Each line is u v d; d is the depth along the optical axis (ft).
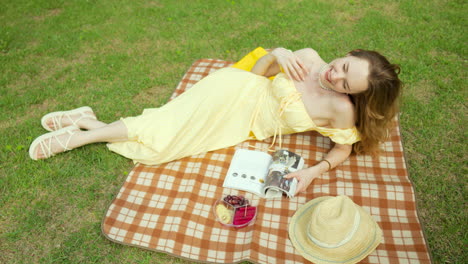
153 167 11.29
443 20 17.87
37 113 13.42
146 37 17.66
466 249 9.05
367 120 9.84
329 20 18.40
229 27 18.25
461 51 15.65
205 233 9.57
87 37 17.54
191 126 10.93
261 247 9.14
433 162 11.29
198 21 18.72
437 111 12.98
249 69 12.99
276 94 10.74
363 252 8.72
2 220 10.02
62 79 15.14
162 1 20.39
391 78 8.89
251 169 11.00
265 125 11.51
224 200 10.06
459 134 12.10
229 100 11.22
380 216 9.72
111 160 11.62
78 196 10.66
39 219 10.01
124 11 19.54
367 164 11.19
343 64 9.15
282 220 9.77
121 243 9.32
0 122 13.03
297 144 12.05
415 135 12.22
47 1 20.29
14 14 19.16
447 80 14.33
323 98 10.07
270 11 19.31
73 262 9.12
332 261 8.70
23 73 15.33
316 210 8.73
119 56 16.35
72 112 12.24
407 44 16.40
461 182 10.62
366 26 17.79
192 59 16.25
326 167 10.62
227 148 11.91
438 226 9.63
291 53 10.64
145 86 14.75
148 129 10.73
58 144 11.25
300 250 8.95
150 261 9.20
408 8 18.90
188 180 10.87
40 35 17.66
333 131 10.35
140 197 10.44
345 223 8.42
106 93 14.39
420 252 8.85
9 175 11.10
